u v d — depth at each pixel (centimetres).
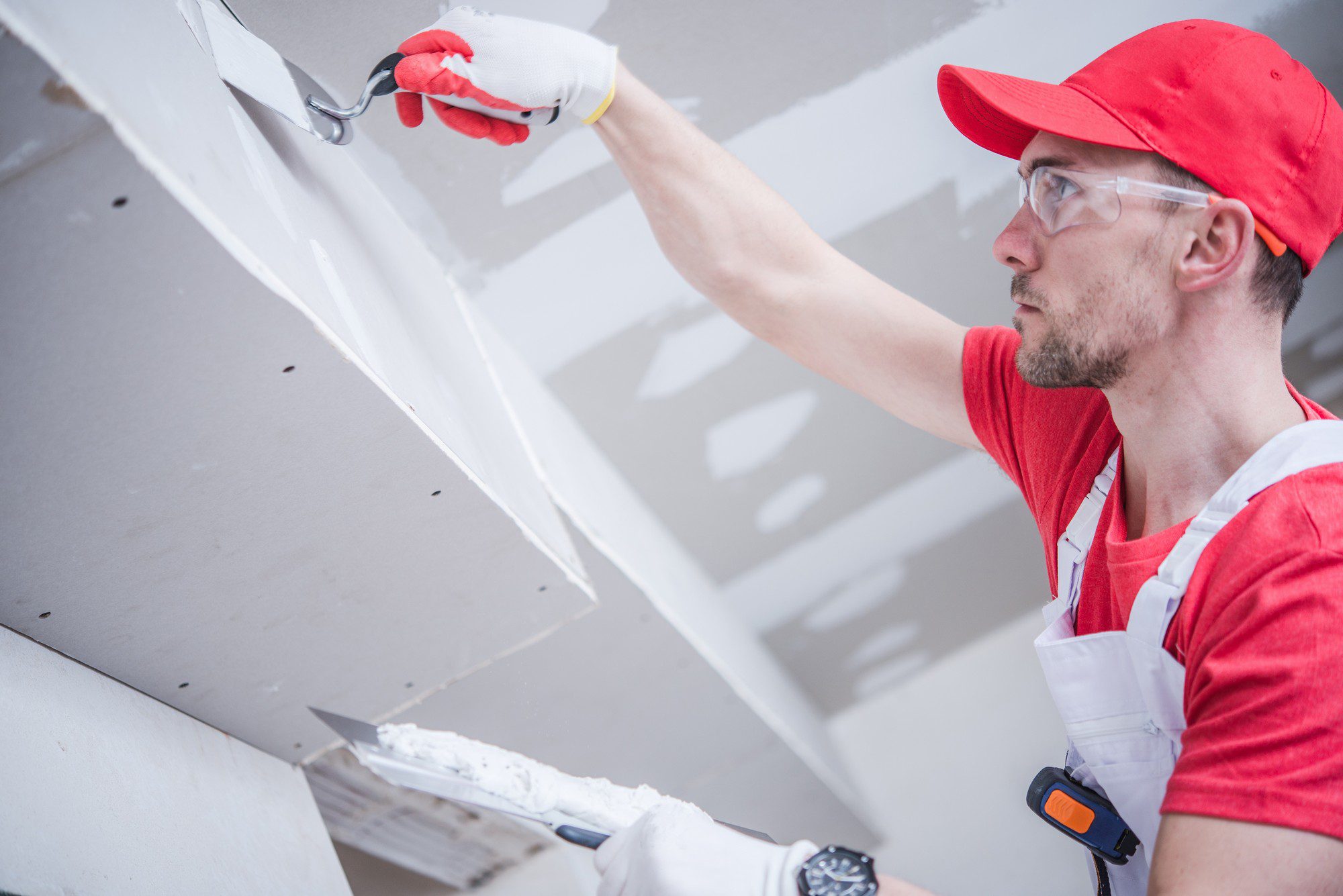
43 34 44
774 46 188
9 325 52
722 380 249
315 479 70
